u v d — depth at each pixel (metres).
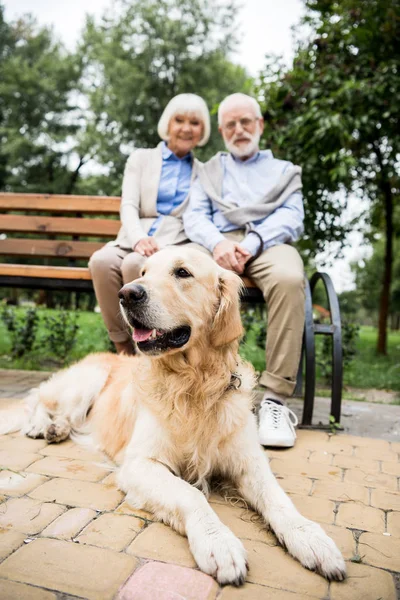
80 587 1.39
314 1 6.99
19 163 20.69
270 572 1.52
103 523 1.78
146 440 2.14
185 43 17.52
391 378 5.21
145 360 2.25
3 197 4.45
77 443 2.72
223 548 1.51
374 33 6.04
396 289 25.16
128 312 2.08
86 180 19.16
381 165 7.21
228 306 2.23
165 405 2.13
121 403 2.55
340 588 1.46
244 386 2.28
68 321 6.43
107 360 3.12
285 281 2.88
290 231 3.27
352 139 6.80
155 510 1.84
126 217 3.48
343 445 2.80
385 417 3.49
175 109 3.68
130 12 17.42
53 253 4.42
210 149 16.55
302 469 2.42
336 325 3.11
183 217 3.52
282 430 2.74
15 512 1.84
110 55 17.52
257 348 5.96
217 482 2.26
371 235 9.80
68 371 3.08
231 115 3.55
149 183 3.66
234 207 3.44
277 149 6.30
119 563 1.52
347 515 1.94
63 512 1.86
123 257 3.38
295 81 6.28
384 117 5.98
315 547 1.56
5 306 6.07
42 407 2.97
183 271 2.20
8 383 4.14
